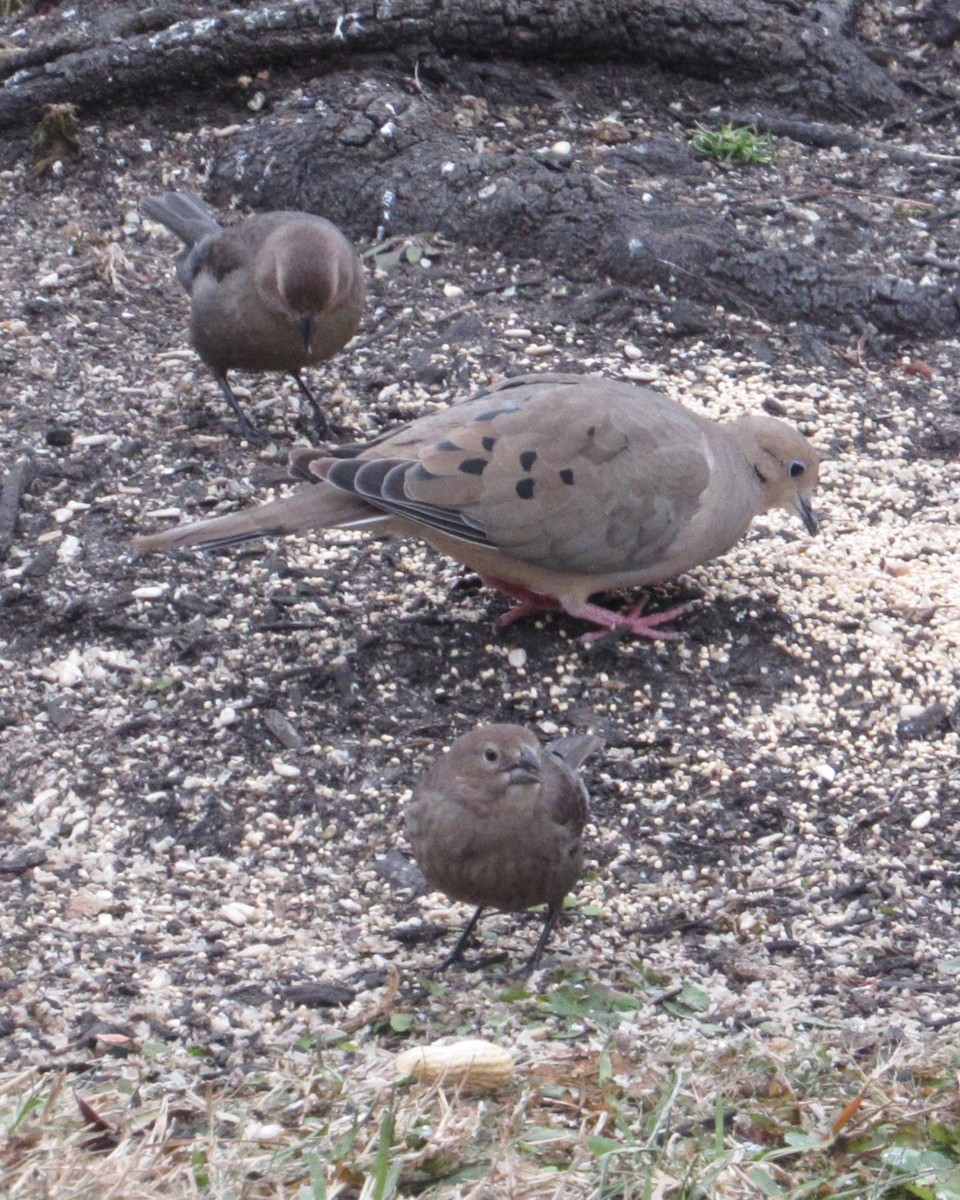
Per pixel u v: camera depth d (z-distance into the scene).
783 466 11.48
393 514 10.38
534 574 10.79
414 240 15.33
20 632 11.09
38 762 10.16
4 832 9.69
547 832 8.27
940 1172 7.27
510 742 8.13
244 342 12.66
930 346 14.77
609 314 14.60
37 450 12.63
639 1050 8.12
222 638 11.06
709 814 10.08
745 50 17.08
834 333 14.76
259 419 13.27
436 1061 7.70
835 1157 7.47
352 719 10.58
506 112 16.64
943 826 10.05
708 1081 7.85
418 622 11.30
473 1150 7.29
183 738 10.35
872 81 17.31
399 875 9.53
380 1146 7.02
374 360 13.99
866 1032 8.34
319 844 9.73
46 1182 6.77
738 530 11.21
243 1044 8.22
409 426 10.81
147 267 15.16
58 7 17.52
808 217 15.44
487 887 8.39
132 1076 7.91
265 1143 7.29
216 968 8.76
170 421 13.15
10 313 14.24
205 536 10.33
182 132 16.47
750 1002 8.66
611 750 10.47
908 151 16.83
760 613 11.52
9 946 8.83
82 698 10.62
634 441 10.60
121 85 16.27
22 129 16.30
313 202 15.68
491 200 15.33
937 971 8.97
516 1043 8.21
